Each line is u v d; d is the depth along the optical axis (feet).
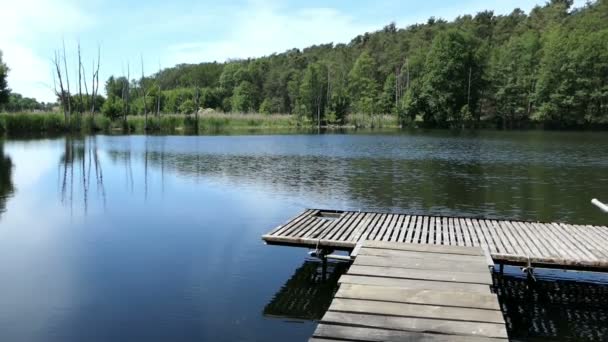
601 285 29.40
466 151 114.32
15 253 34.04
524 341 21.97
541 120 222.28
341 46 428.97
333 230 33.24
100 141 146.30
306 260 33.01
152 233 39.65
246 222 43.68
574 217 46.80
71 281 28.40
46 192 59.52
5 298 25.88
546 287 29.09
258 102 333.62
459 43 234.17
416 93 240.12
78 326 22.53
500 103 237.04
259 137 169.99
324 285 28.43
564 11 326.85
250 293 26.94
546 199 55.72
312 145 131.75
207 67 422.41
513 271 32.04
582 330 23.27
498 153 109.60
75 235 38.96
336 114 252.01
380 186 64.39
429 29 359.66
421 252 27.73
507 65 239.30
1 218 45.39
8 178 71.15
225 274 29.91
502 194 59.00
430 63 239.50
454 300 20.93
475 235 32.53
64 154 105.70
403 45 347.97
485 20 358.02
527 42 245.24
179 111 290.76
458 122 234.38
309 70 262.67
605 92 210.18
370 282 22.98
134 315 23.81
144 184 65.82
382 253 27.45
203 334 21.81
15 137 160.45
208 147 125.29
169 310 24.39
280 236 31.14
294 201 53.83
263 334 21.91
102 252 34.30
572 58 212.43
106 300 25.63
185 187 63.26
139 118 219.00
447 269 24.81
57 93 204.13
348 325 18.65
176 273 29.91
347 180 69.41
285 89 332.39
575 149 118.83
